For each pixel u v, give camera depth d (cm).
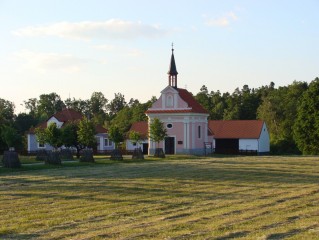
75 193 2883
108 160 6162
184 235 1686
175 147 8144
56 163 5250
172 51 8431
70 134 6794
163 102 8244
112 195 2794
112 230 1792
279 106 12306
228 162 5969
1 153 7775
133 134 8194
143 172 4428
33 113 14938
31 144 9044
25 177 3922
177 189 3089
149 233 1725
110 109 17988
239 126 9331
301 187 3212
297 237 1633
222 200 2586
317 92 8838
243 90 15200
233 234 1697
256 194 2841
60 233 1762
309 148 8962
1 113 10888
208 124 9562
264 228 1803
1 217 2114
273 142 9944
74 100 17088
